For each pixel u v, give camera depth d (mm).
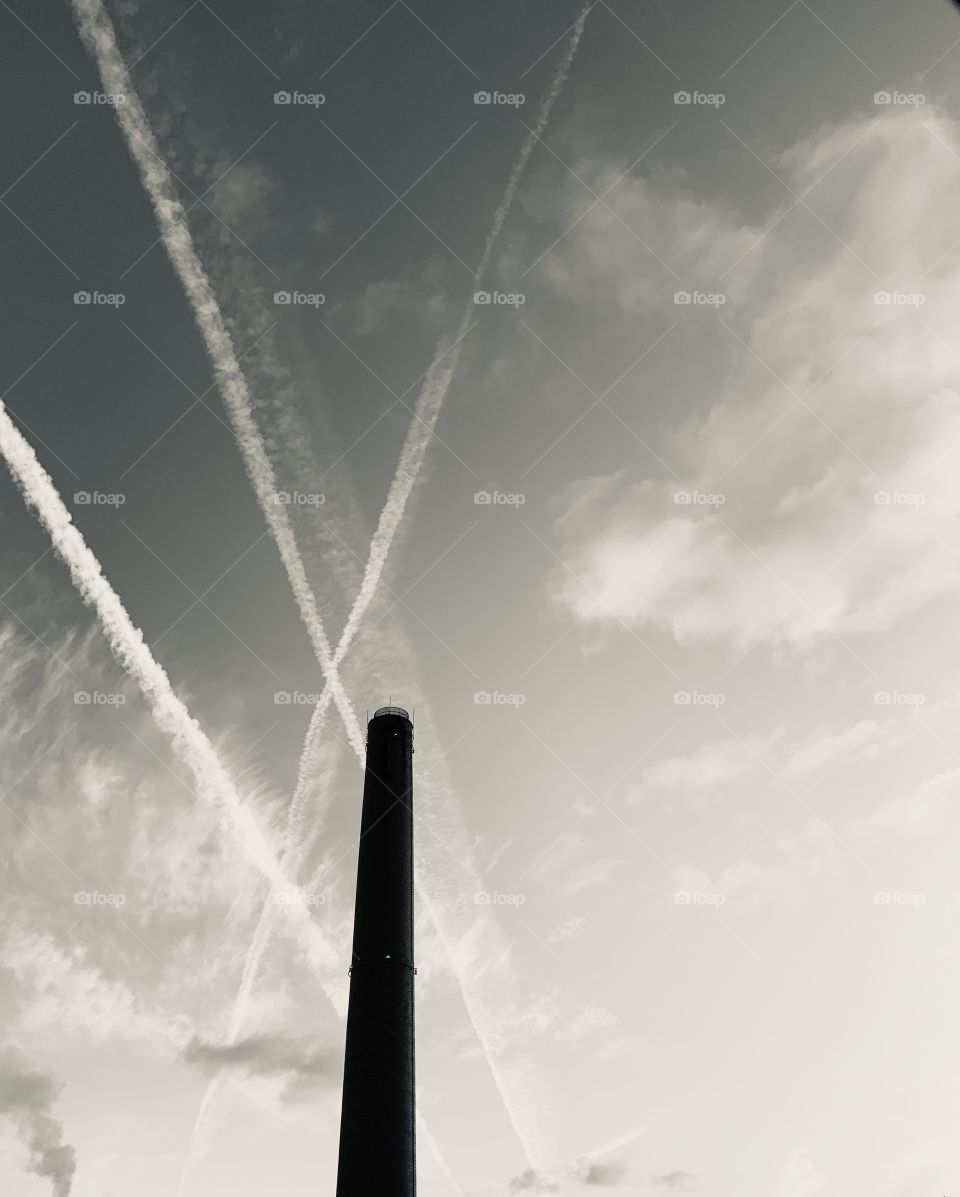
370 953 35438
